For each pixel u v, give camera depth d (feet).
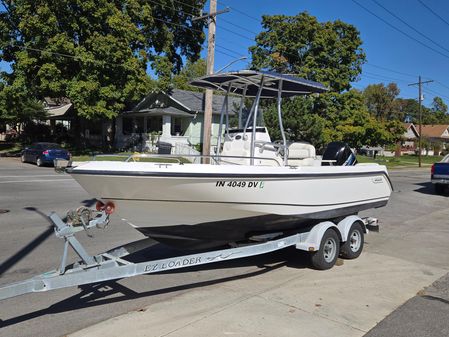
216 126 116.47
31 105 127.34
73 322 14.60
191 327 14.30
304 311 15.98
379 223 35.58
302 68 121.70
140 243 18.86
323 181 21.72
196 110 110.93
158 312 15.55
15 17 93.09
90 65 89.92
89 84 89.30
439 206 47.21
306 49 126.82
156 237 19.02
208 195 17.49
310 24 122.83
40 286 13.65
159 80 107.76
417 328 14.83
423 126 297.33
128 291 17.71
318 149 90.99
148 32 109.19
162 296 17.21
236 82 23.86
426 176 90.33
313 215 21.66
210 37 58.90
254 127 21.58
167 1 110.42
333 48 127.34
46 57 88.53
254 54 128.98
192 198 17.35
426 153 222.07
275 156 23.27
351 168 23.47
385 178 26.84
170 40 113.80
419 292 18.44
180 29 120.57
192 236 19.43
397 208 44.65
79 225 15.55
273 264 22.12
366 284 19.36
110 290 17.79
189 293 17.60
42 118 135.64
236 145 23.72
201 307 16.08
